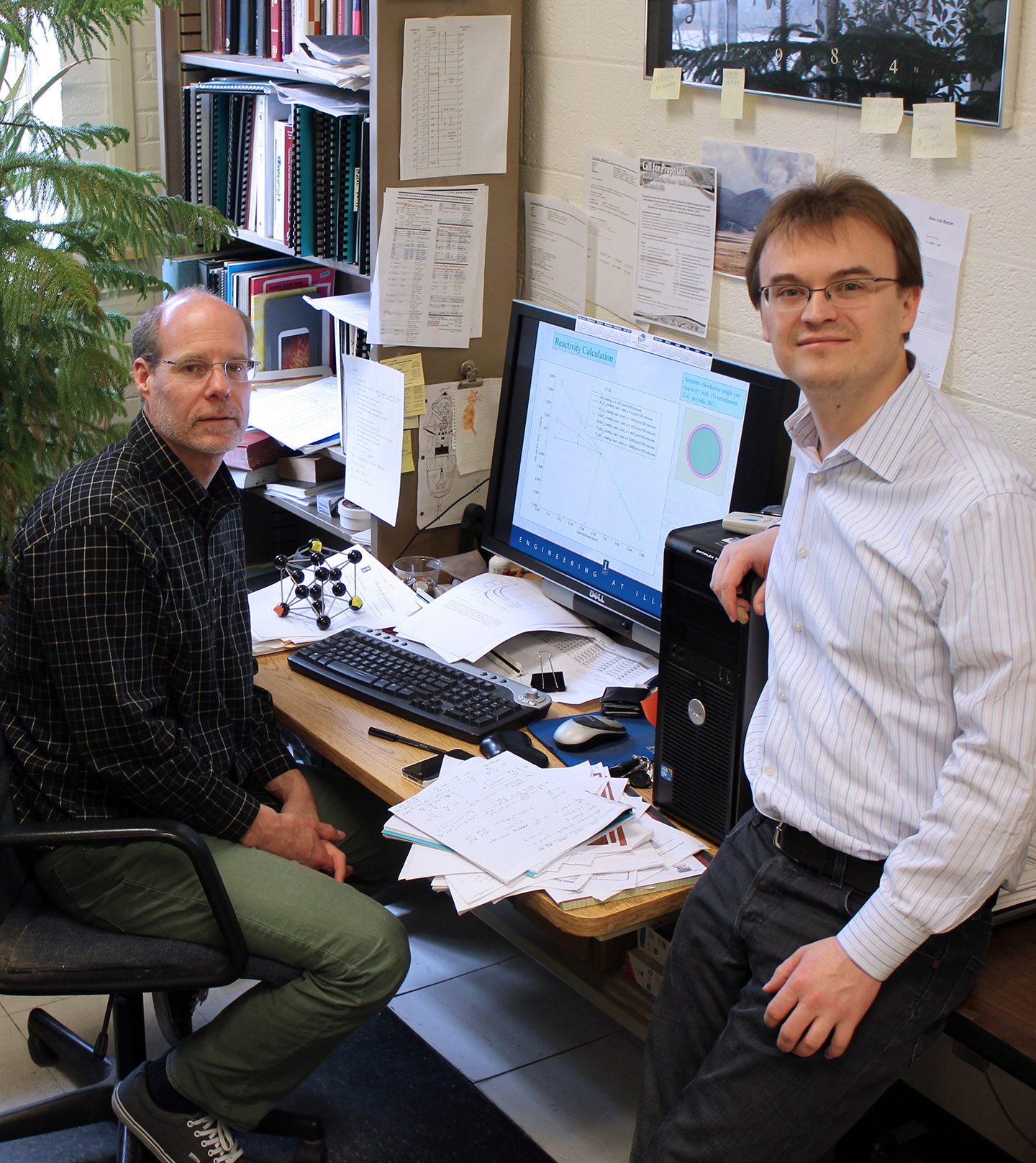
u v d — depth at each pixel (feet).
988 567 3.57
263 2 9.02
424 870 4.73
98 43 10.83
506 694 6.08
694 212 6.71
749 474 5.71
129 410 11.67
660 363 6.13
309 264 10.11
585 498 6.71
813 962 3.90
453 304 7.68
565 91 7.38
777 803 4.30
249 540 10.17
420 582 7.50
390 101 7.09
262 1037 5.39
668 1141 4.25
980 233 5.31
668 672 5.07
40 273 7.77
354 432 8.04
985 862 3.59
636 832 4.99
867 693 3.98
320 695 6.30
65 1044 6.45
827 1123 4.07
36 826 4.96
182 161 9.92
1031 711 3.54
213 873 5.03
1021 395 5.29
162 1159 5.65
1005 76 5.01
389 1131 6.30
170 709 5.65
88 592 5.13
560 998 7.41
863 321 3.87
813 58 5.80
